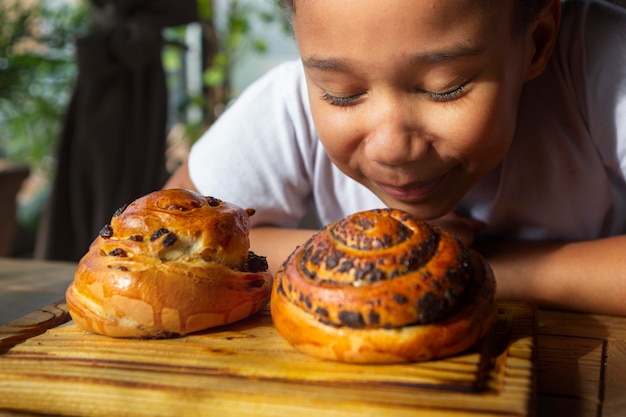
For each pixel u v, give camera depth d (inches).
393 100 16.6
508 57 17.3
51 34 63.2
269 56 72.4
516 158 22.7
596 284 19.8
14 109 64.9
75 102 49.1
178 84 71.2
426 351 14.7
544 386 15.3
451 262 15.2
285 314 15.5
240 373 14.8
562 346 17.3
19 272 25.5
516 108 18.7
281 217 26.1
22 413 14.7
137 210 17.3
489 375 14.5
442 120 16.9
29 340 16.6
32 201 73.3
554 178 23.0
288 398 13.7
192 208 17.4
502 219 23.9
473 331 15.0
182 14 49.3
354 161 18.7
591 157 22.7
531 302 19.9
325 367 14.8
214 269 16.9
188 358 15.5
